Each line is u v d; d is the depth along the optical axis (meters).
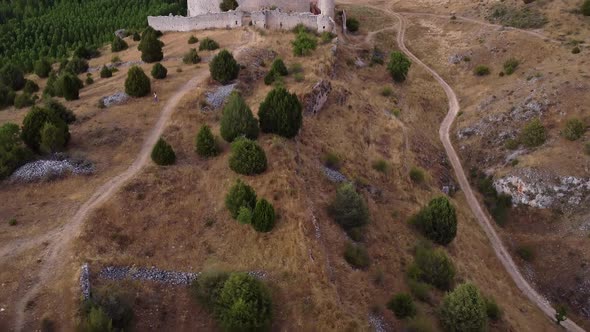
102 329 18.84
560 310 37.44
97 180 30.42
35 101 49.28
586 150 48.19
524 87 59.50
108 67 56.88
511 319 33.84
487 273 39.19
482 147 55.09
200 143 32.66
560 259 43.25
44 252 23.95
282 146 33.59
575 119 50.62
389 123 50.16
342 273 27.16
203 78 46.72
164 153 31.66
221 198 29.14
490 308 32.41
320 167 36.75
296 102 35.62
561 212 46.22
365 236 32.34
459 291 27.41
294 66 48.62
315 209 30.73
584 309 39.72
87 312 19.98
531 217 47.19
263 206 26.44
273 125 35.34
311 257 25.83
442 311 27.69
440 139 57.88
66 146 34.47
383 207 37.66
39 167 30.86
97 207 27.28
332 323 22.73
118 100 42.66
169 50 58.31
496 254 43.78
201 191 29.84
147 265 24.41
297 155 35.00
